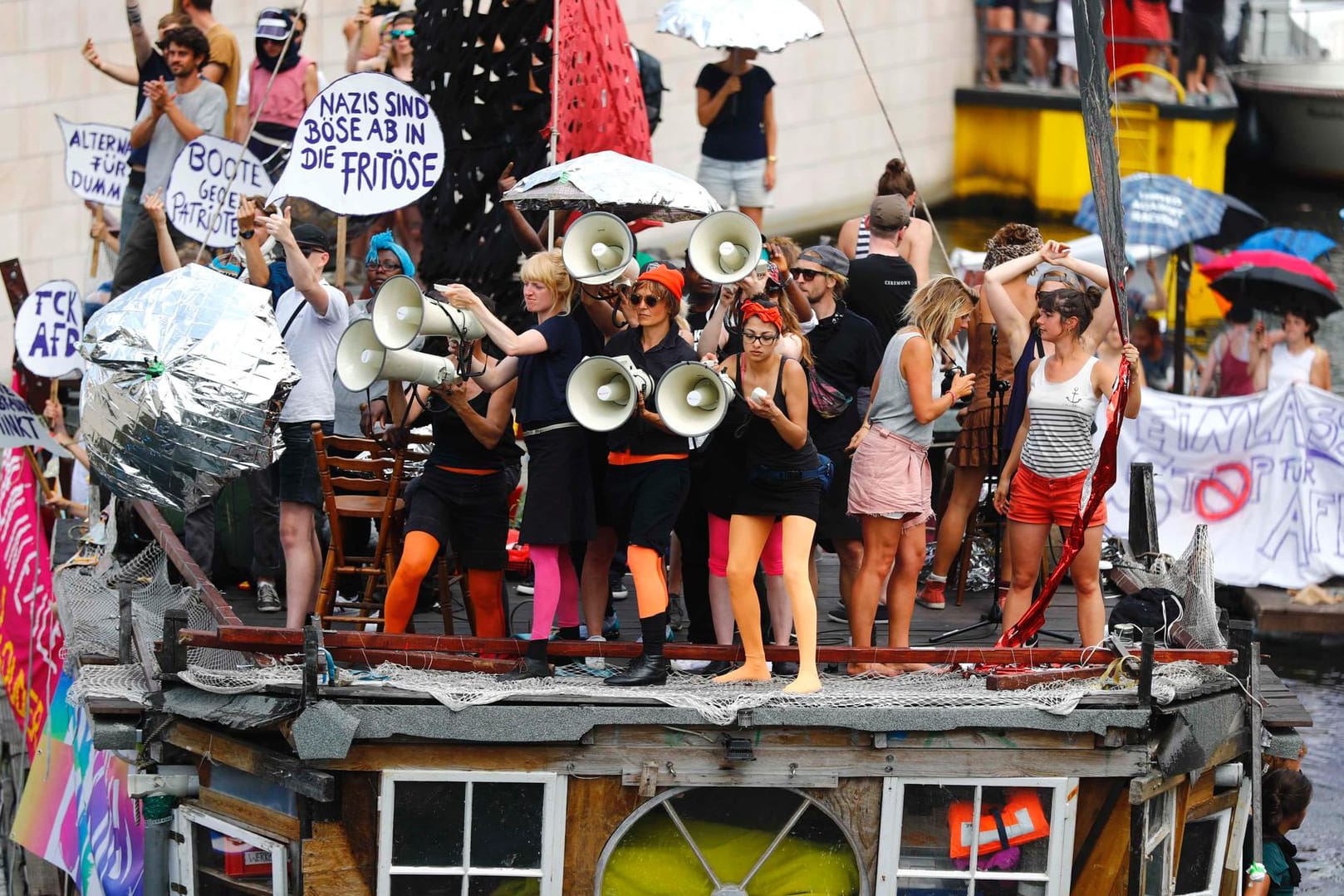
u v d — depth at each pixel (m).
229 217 31.12
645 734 19.89
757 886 20.69
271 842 20.22
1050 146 52.66
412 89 25.44
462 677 20.22
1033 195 52.94
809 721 19.78
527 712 19.38
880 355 24.56
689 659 20.84
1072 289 22.42
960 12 52.56
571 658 21.52
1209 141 54.00
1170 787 21.77
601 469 21.77
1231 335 48.62
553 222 26.58
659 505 20.34
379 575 23.55
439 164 25.62
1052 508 22.64
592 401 19.19
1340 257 53.31
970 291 22.50
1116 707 20.23
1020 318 24.81
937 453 32.00
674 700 19.56
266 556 26.56
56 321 34.38
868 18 52.25
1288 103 53.53
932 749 20.30
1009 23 52.47
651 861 20.45
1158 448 42.69
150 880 21.12
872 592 22.67
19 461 33.03
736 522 20.61
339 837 19.66
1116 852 20.89
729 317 21.77
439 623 26.09
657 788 20.05
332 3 48.25
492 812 19.91
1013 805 20.66
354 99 25.30
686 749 19.95
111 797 24.19
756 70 34.38
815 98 52.47
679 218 25.80
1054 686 20.81
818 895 20.77
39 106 49.78
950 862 20.64
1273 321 48.25
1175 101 53.72
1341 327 51.78
